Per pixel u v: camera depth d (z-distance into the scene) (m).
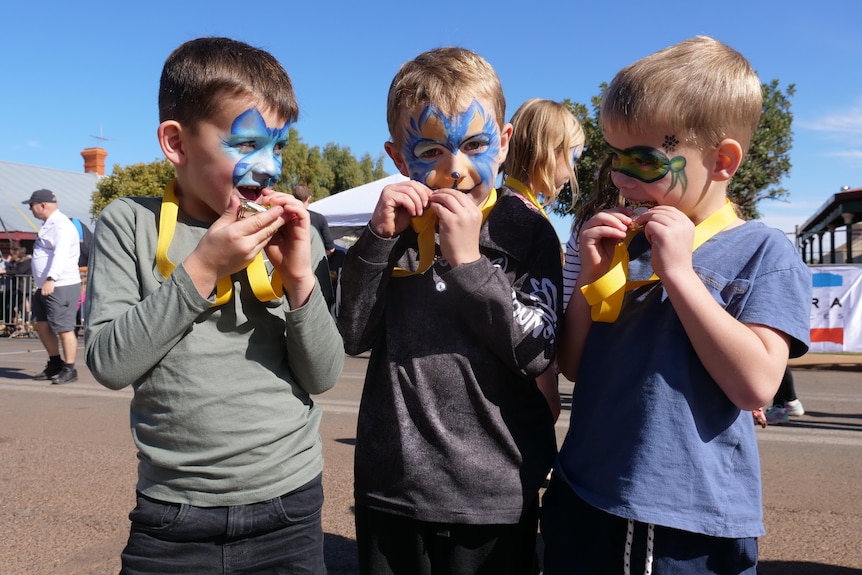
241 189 1.64
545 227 1.79
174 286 1.50
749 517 1.45
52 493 3.61
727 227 1.58
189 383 1.59
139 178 26.08
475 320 1.59
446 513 1.62
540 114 2.68
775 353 1.42
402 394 1.71
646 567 1.45
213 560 1.62
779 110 12.09
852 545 2.91
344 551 2.89
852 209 13.26
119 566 2.78
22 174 27.52
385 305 1.79
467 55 1.77
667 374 1.48
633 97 1.50
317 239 1.98
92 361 1.55
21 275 13.73
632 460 1.46
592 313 1.60
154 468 1.62
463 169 1.71
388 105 1.81
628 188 1.58
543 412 1.77
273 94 1.65
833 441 4.74
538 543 2.95
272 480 1.64
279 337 1.72
